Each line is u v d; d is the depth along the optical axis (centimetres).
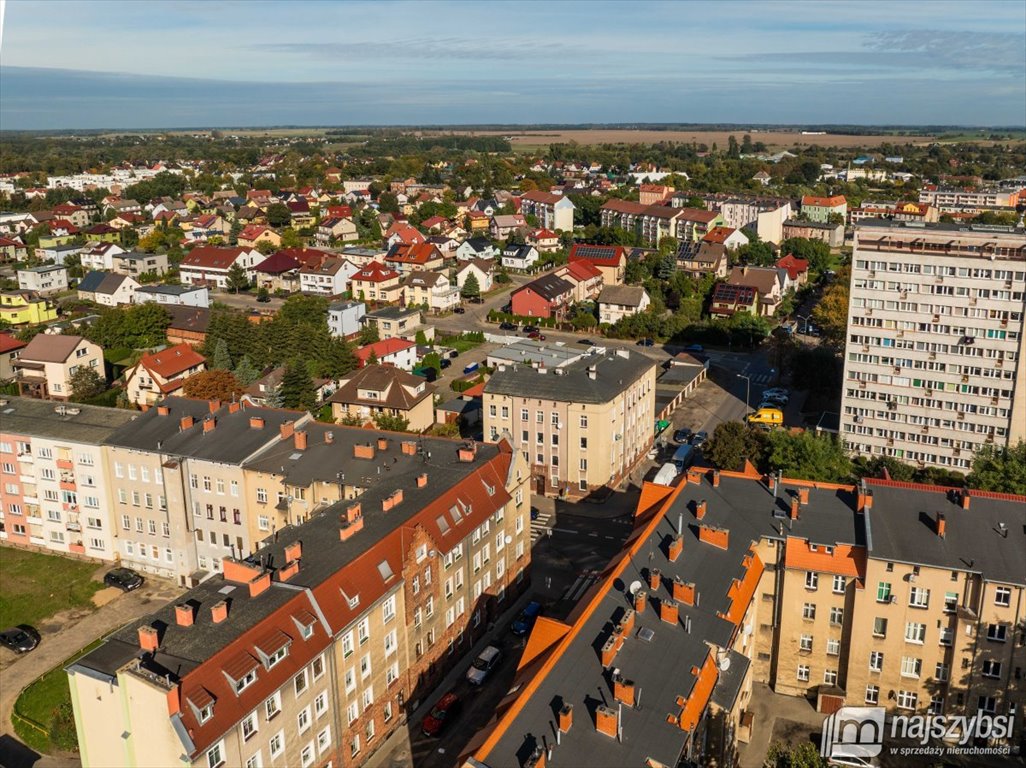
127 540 11469
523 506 10600
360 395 16050
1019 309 13038
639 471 14400
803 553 8131
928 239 13450
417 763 7800
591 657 6438
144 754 6050
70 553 11875
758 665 8619
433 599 8656
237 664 6278
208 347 19938
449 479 9569
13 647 9731
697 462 14475
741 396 18188
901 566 7694
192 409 11875
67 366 18038
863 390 14538
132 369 17550
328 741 7250
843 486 8756
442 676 9012
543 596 10625
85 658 6338
